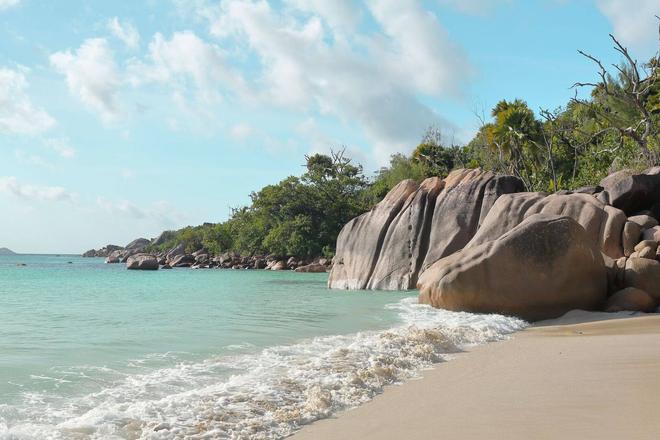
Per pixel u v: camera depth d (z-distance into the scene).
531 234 14.07
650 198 19.59
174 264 79.94
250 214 78.06
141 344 10.23
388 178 68.12
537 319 13.78
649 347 8.91
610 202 19.62
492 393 6.23
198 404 5.93
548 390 6.23
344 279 27.03
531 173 44.31
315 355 9.02
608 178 20.73
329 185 69.25
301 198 67.88
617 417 5.05
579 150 40.56
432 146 60.56
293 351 9.38
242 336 11.25
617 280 14.67
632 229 16.17
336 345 9.97
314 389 6.50
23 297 22.34
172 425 5.27
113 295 23.41
